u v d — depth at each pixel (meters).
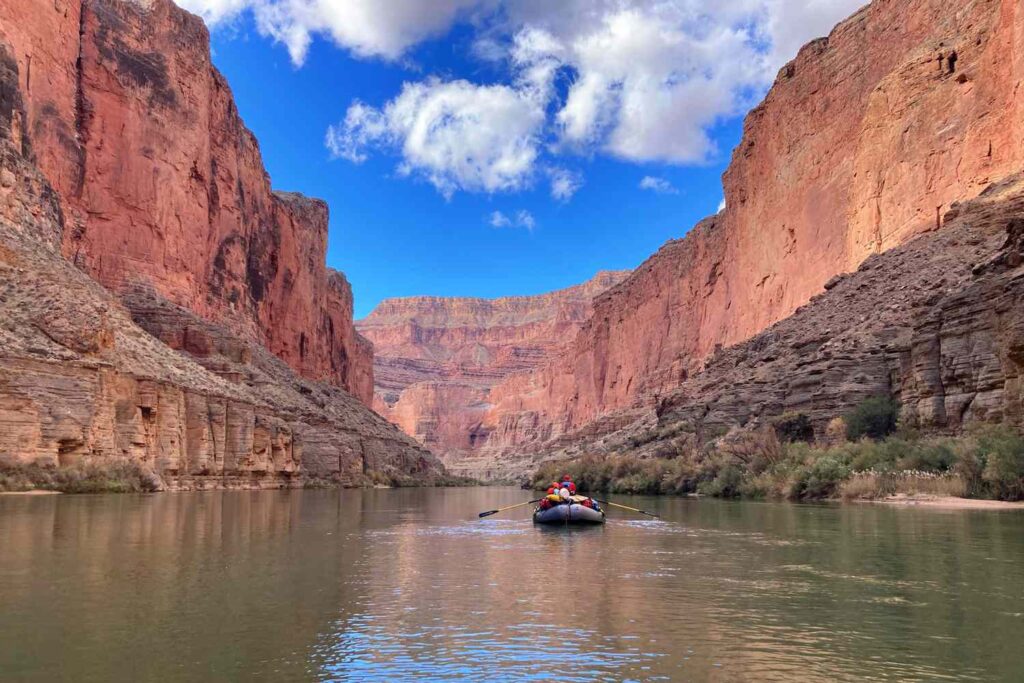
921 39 66.38
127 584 12.85
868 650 9.05
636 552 17.94
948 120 59.09
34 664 8.31
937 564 15.15
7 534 19.27
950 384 37.16
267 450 60.00
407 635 9.77
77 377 39.28
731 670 8.27
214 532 21.31
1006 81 53.72
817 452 40.75
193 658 8.62
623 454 68.44
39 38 63.53
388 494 59.00
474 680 7.94
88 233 68.94
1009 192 50.28
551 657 8.77
